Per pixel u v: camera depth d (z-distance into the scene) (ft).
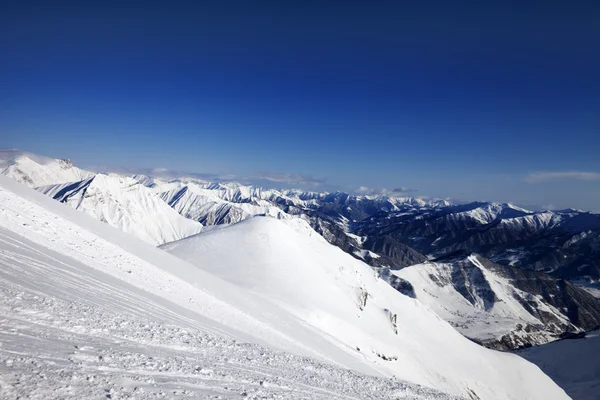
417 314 407.44
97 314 43.11
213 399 29.43
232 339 67.36
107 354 31.63
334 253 393.50
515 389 364.58
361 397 54.54
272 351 70.49
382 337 288.92
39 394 20.26
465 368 352.08
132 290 71.31
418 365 288.71
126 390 25.38
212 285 142.00
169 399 26.32
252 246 302.86
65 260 68.80
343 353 156.87
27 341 27.73
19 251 57.36
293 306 227.20
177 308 76.02
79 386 23.31
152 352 37.47
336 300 286.05
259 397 34.35
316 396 44.06
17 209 87.10
